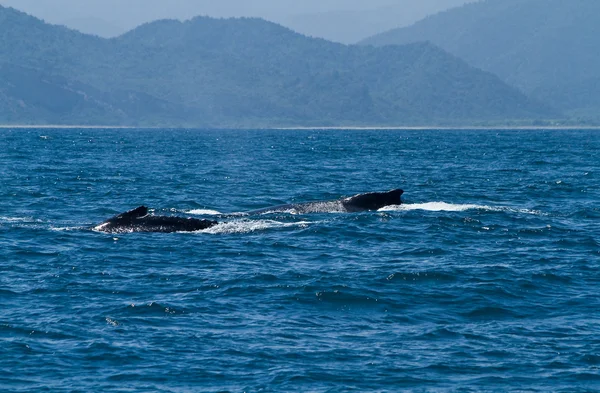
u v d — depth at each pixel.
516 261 91.12
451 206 129.12
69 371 58.00
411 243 101.00
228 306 72.44
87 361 59.66
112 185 173.38
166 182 181.88
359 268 86.56
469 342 64.50
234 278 81.50
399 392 55.47
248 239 102.06
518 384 56.81
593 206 139.75
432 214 120.06
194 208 137.12
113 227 106.75
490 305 73.56
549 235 107.69
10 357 60.03
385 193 125.75
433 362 60.31
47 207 134.88
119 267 86.56
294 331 66.31
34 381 56.38
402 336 65.69
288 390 55.38
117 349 61.69
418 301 74.88
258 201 147.50
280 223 112.00
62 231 106.25
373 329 67.31
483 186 179.25
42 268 85.94
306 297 75.12
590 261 91.25
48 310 70.56
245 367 58.97
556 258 92.88
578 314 71.56
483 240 103.75
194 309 71.31
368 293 76.38
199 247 96.81
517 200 150.75
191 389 55.47
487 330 67.31
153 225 106.81
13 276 82.25
